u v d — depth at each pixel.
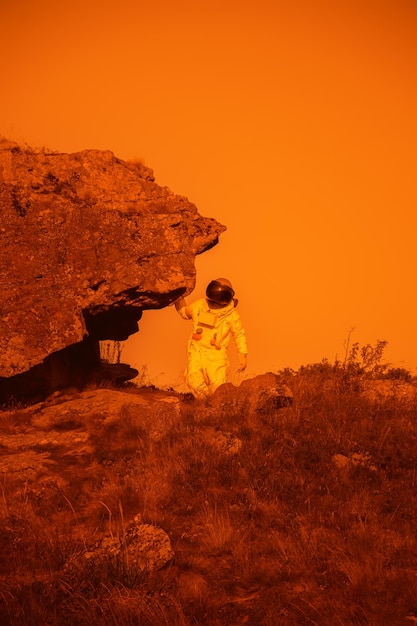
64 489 9.49
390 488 9.50
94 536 8.30
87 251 13.70
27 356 12.72
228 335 13.95
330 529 8.56
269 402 11.90
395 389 12.77
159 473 9.72
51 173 14.64
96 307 13.65
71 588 7.20
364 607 7.15
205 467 9.92
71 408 12.32
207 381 13.83
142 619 6.85
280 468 9.98
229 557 8.00
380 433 10.94
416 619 6.96
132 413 11.77
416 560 7.89
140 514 8.69
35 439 11.25
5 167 14.42
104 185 14.63
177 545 8.21
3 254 13.41
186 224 14.73
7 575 7.62
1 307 12.99
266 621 6.96
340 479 9.70
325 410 11.80
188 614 7.02
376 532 8.38
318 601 7.25
